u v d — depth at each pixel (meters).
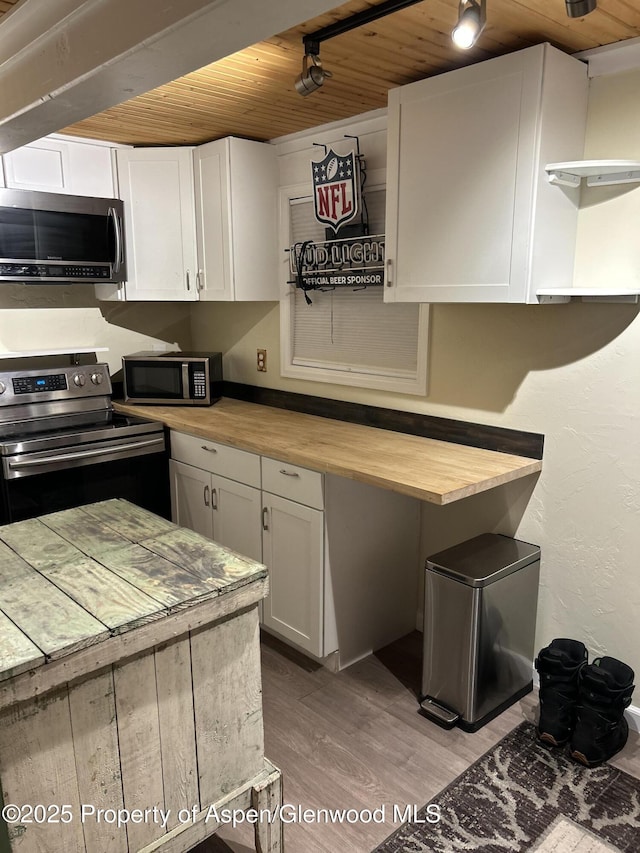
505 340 2.49
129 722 1.38
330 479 2.48
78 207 3.11
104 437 3.09
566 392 2.33
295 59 2.09
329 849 1.81
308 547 2.58
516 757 2.17
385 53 2.06
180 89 2.40
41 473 2.92
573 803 1.96
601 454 2.27
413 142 2.29
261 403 3.65
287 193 3.25
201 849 1.82
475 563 2.31
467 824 1.88
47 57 1.66
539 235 2.05
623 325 2.15
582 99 2.11
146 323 3.94
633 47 1.98
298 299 3.36
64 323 3.62
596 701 2.06
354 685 2.59
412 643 2.93
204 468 3.09
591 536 2.34
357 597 2.71
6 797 1.22
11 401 3.21
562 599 2.46
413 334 2.87
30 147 3.00
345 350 3.18
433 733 2.29
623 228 2.12
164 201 3.36
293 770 2.11
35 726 1.24
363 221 2.85
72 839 1.33
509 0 1.68
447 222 2.24
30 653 1.21
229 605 1.50
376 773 2.10
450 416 2.73
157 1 1.27
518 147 2.00
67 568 1.60
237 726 1.59
